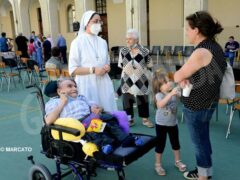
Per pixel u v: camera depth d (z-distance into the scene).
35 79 10.36
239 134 4.61
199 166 2.68
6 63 10.84
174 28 14.99
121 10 16.95
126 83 4.95
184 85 2.46
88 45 3.33
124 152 2.50
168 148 4.16
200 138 2.59
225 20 13.28
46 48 13.95
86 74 3.30
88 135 2.64
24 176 3.58
